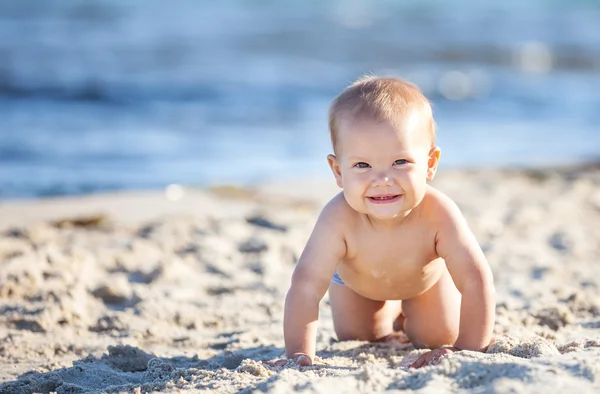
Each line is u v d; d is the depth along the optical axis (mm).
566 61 24875
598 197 10602
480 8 38969
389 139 3963
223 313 5863
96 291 6250
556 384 3158
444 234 4270
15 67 20062
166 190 10570
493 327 4562
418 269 4383
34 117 15141
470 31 31031
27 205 9609
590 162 12789
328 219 4363
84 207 9578
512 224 9109
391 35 29188
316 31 29391
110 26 29062
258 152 13023
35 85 18078
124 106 16516
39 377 4344
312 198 10359
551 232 8805
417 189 4020
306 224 8992
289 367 4031
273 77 20391
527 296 6176
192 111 16281
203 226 8781
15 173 11266
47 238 8156
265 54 24469
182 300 6230
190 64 21922
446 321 4633
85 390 4102
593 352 3621
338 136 4117
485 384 3289
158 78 19609
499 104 18078
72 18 30812
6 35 25922
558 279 6945
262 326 5613
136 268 7051
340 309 4961
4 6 32938
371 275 4426
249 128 14836
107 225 8875
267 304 6152
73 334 5395
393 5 38625
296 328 4285
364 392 3359
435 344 4684
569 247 8219
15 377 4523
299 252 7832
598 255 7945
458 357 3596
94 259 7164
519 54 25859
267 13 34469
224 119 15602
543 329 5062
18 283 6164
